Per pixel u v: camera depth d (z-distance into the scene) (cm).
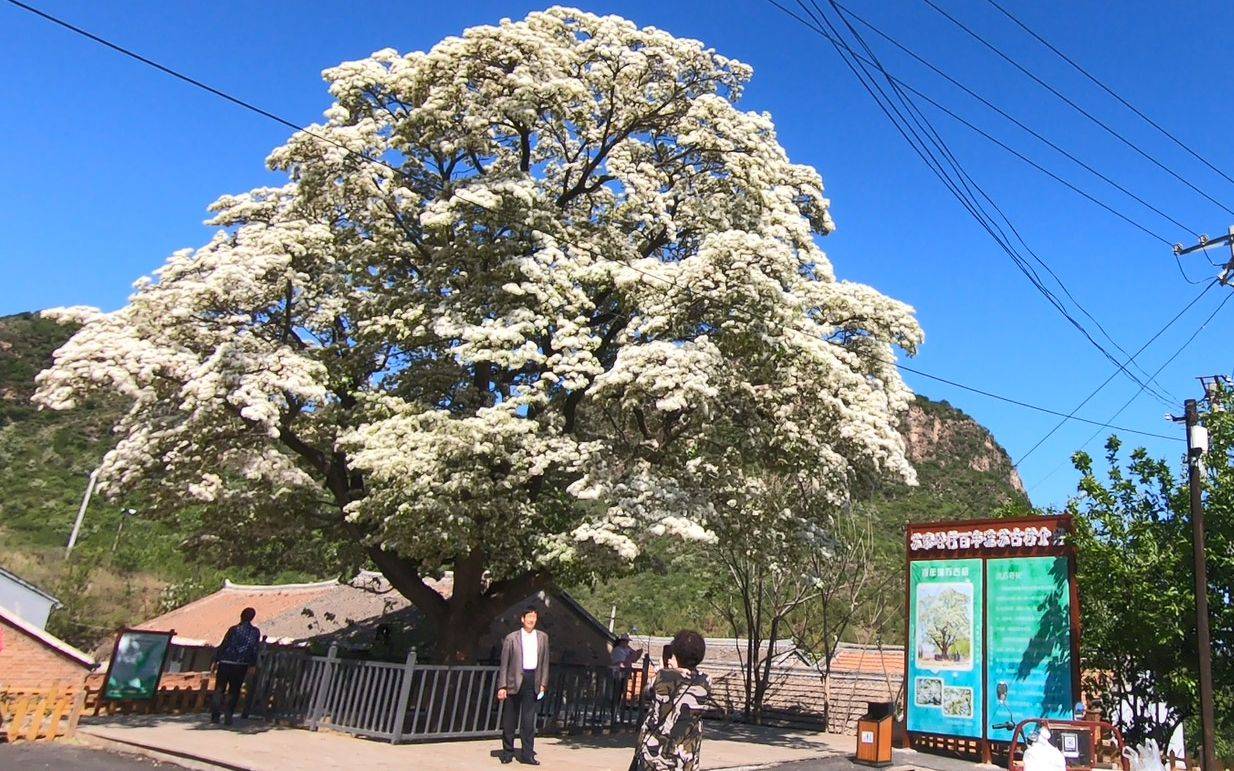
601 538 1262
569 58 1627
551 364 1396
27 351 6216
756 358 1481
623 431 1563
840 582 2217
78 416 5641
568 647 2342
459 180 1619
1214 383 1808
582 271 1480
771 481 1756
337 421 1592
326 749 1137
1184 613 1557
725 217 1664
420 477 1293
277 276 1456
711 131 1700
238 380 1301
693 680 557
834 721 2039
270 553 1762
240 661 1316
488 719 1353
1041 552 1512
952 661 1560
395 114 1691
